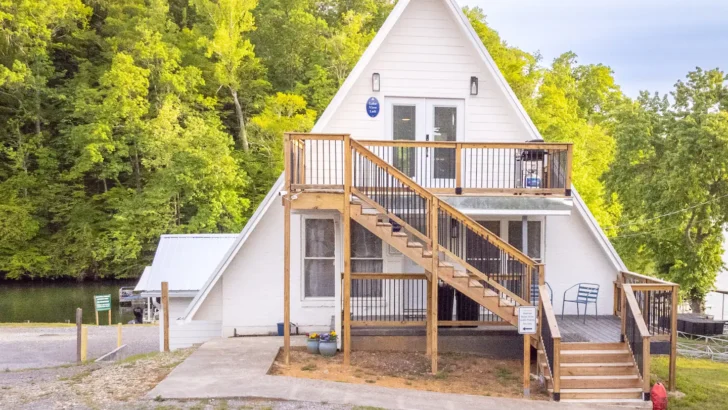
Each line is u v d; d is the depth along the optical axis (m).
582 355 11.25
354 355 12.61
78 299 37.03
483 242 13.69
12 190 42.59
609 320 14.10
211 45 44.16
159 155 40.59
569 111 45.28
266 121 40.78
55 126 45.94
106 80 40.97
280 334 14.73
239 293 14.84
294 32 47.66
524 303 11.31
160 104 43.19
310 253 14.90
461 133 14.90
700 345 18.89
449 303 13.41
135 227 41.12
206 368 10.88
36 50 43.34
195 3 47.19
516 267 13.16
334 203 11.79
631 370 11.10
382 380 10.86
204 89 46.81
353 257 14.59
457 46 14.84
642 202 32.38
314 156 14.48
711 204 29.98
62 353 18.38
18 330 24.06
